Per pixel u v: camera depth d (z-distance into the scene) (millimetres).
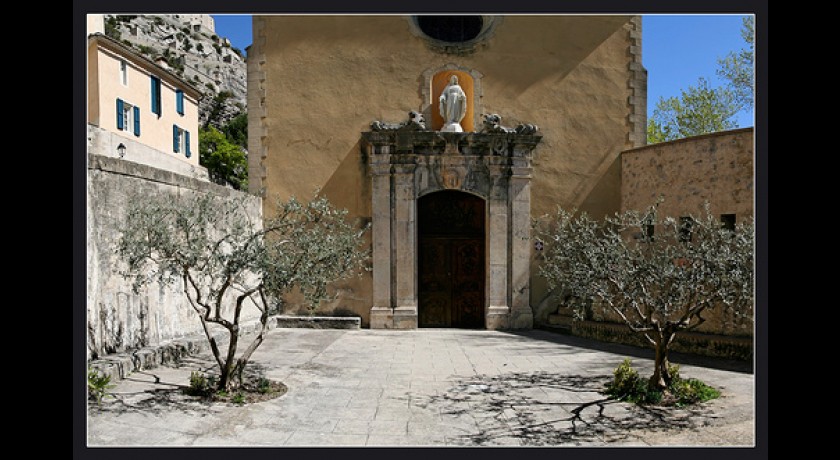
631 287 6996
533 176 13719
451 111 13250
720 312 9977
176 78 27812
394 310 13023
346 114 13500
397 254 13086
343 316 13250
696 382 7461
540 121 13836
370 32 13602
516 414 6512
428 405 6848
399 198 13102
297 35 13547
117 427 5633
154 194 8773
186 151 29516
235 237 7207
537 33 13930
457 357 9844
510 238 13352
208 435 5594
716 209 10586
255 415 6289
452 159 13211
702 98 22719
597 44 14055
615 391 7336
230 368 7070
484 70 13766
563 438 5707
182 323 9859
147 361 8047
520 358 9781
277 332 12406
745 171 10047
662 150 12062
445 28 14109
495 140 13203
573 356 9969
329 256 7262
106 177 7656
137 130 24125
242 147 48656
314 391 7410
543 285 13562
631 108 14031
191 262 6750
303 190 13391
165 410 6219
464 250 13820
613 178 13875
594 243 8195
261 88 13516
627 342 11172
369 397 7168
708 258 6676
